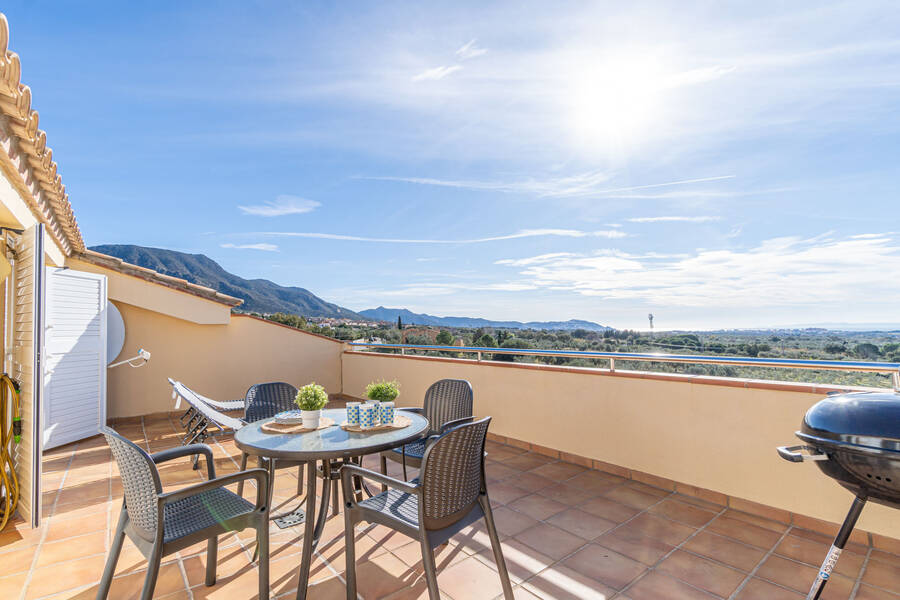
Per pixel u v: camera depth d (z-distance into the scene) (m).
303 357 7.74
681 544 2.65
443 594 2.16
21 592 2.18
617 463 3.82
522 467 4.03
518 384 4.66
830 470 1.80
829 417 1.78
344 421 2.79
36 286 2.88
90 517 3.04
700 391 3.32
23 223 3.53
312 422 2.54
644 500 3.29
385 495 2.17
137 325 6.44
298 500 3.33
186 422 6.05
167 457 2.10
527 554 2.54
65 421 4.88
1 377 3.19
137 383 6.40
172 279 6.53
